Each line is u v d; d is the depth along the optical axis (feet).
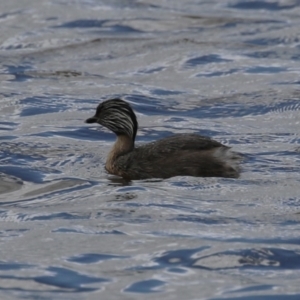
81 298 36.52
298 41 85.66
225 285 37.47
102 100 69.56
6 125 63.31
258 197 47.55
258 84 73.36
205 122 64.44
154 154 52.08
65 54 83.20
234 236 42.19
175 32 90.17
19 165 54.34
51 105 68.28
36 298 36.58
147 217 44.91
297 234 42.39
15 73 77.15
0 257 40.40
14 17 95.09
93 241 42.01
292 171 51.85
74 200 48.21
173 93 71.51
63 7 98.58
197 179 50.26
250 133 61.16
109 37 88.38
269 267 39.17
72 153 56.75
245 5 101.30
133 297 36.52
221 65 78.74
